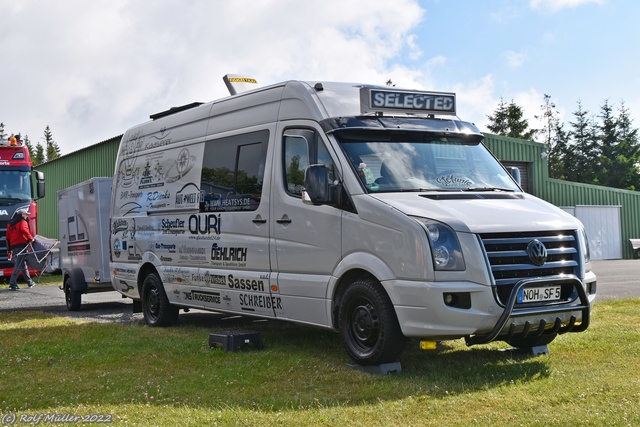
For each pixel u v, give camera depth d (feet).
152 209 34.78
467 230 20.81
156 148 35.12
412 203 22.04
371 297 22.20
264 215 26.84
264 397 19.49
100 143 102.17
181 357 25.66
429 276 20.54
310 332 30.60
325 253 24.02
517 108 250.37
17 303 49.93
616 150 243.40
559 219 22.74
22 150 71.67
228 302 29.25
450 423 16.62
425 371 22.27
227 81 35.45
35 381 22.38
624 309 34.27
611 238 119.34
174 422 17.06
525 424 16.24
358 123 24.54
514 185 25.84
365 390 19.88
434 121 26.22
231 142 29.43
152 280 34.55
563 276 21.76
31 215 70.85
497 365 22.90
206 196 30.48
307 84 26.07
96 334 31.37
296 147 25.77
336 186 23.47
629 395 18.45
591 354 24.03
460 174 24.95
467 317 20.39
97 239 42.32
